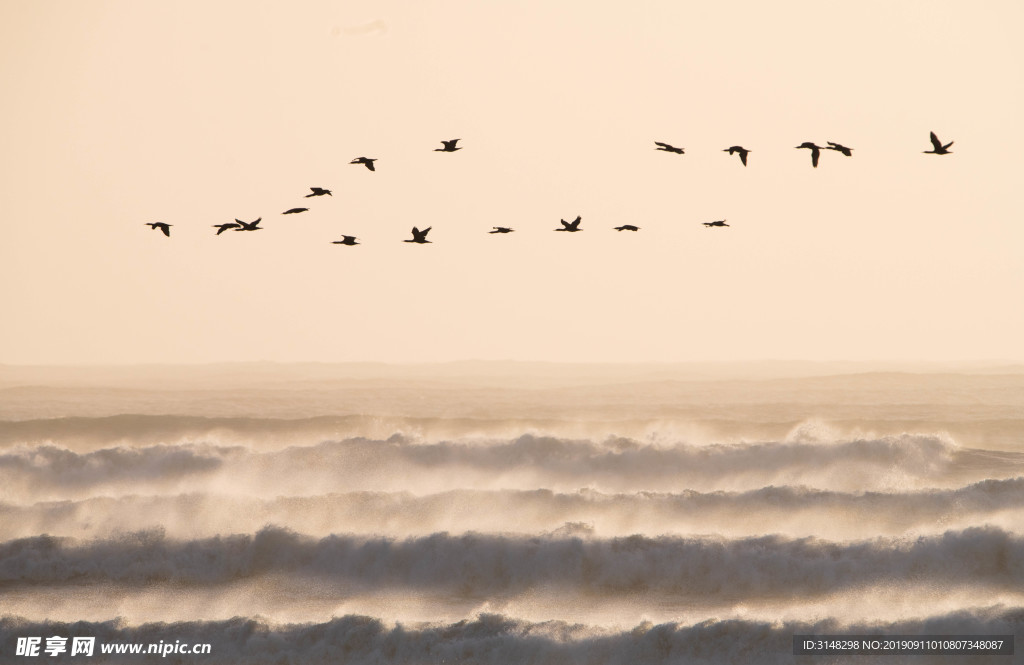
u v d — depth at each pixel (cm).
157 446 5831
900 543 4184
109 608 3981
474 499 4875
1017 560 4075
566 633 3606
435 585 4241
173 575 4341
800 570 4125
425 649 3572
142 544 4456
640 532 4628
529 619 3875
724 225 4644
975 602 3853
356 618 3666
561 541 4294
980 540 4128
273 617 3888
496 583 4241
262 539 4412
